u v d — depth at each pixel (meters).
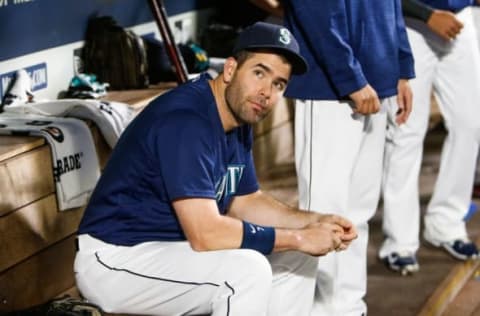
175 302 3.58
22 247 4.64
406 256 5.48
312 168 4.49
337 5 4.18
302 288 3.92
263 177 7.05
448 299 5.25
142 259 3.58
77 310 3.56
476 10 5.89
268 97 3.48
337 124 4.41
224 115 3.58
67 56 6.21
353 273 4.68
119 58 6.30
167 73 6.57
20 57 5.79
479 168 6.96
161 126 3.48
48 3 5.97
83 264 3.66
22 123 5.02
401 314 4.95
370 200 4.73
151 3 6.29
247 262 3.46
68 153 4.88
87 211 3.71
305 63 3.51
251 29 3.48
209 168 3.49
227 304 3.45
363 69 4.38
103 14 6.53
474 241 6.05
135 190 3.59
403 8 5.06
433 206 5.78
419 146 5.40
